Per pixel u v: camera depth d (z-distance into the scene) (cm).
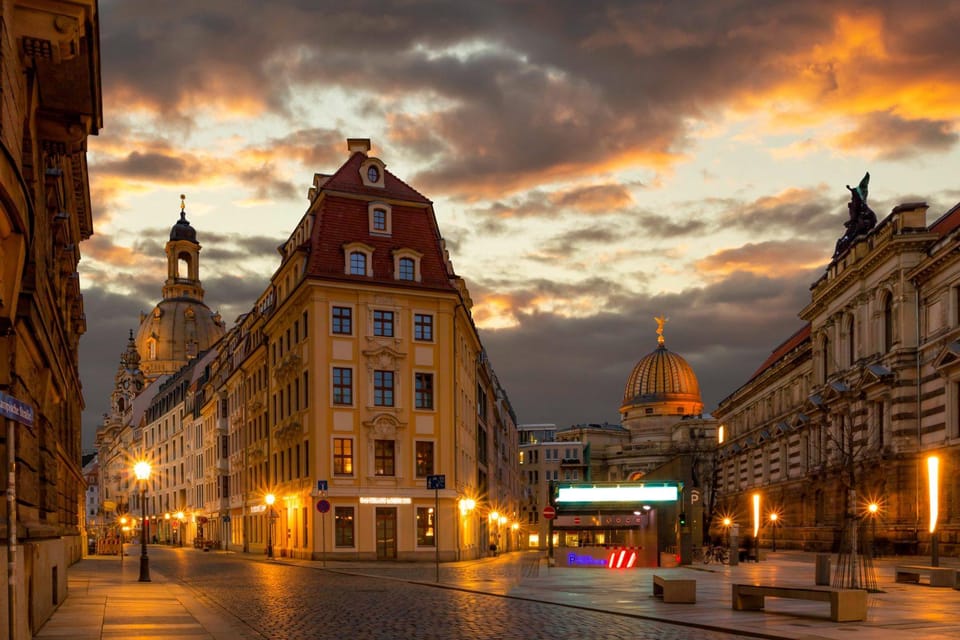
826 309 7250
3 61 1341
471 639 1723
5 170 1247
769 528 8850
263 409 7256
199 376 11388
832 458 6988
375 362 5747
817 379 7475
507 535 11194
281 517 6425
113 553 7750
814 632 1784
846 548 4938
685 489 5028
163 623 2008
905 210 5794
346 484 5569
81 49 1723
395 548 5625
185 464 12044
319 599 2667
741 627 1859
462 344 6475
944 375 5244
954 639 1692
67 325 3519
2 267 1356
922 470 5500
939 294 5397
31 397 1944
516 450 14900
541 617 2127
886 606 2361
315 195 6288
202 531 10406
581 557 4809
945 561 4844
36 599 1819
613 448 19450
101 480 19588
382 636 1772
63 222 2611
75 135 2020
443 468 5831
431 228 6159
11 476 1016
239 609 2348
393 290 5831
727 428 11512
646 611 2219
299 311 6012
